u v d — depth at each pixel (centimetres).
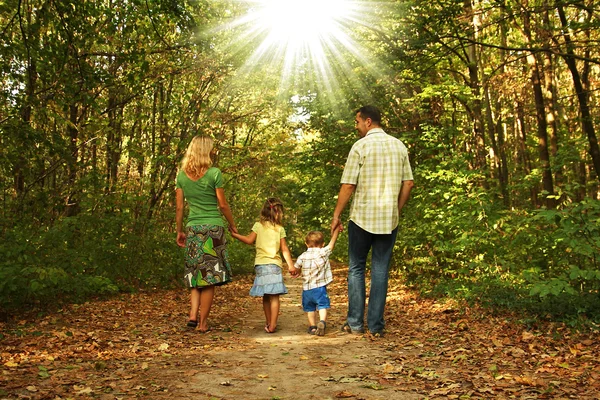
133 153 1262
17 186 949
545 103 1594
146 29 1063
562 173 1736
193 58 1377
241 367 399
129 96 1290
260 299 1058
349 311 579
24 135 789
